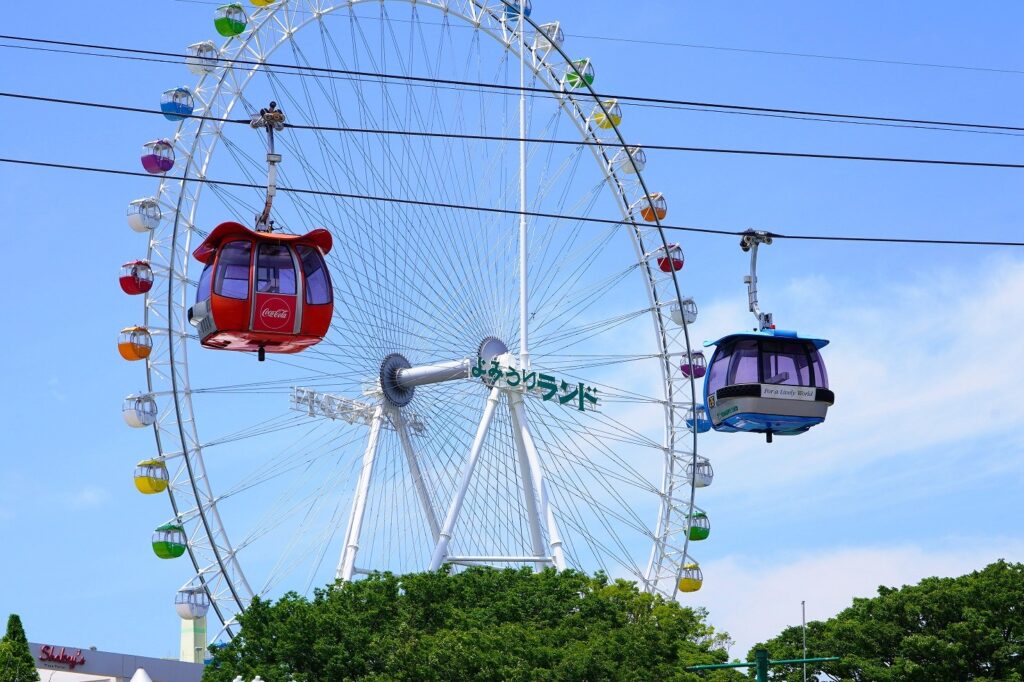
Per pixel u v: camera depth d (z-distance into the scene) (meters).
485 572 77.19
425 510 77.19
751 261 50.22
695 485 85.12
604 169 87.06
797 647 75.19
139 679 40.75
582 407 82.38
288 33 77.56
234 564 74.25
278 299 50.72
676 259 88.00
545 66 86.06
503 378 79.38
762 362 52.47
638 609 75.44
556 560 79.44
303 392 74.62
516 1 85.00
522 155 84.38
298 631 67.94
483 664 66.12
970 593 74.25
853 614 76.81
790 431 54.00
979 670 72.06
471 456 78.50
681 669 66.31
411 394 77.88
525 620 72.69
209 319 51.12
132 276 74.19
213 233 51.19
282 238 51.00
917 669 70.81
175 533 73.69
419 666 65.88
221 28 75.19
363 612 71.31
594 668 66.69
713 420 54.34
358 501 75.56
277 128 45.69
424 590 73.00
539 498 79.69
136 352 74.25
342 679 66.94
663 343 87.25
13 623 61.75
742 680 69.56
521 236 82.88
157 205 75.25
